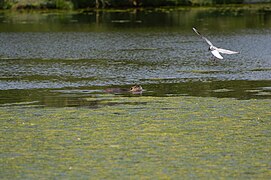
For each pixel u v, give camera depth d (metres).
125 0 78.00
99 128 23.03
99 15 69.44
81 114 25.12
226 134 22.16
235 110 25.55
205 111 25.42
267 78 32.88
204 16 67.88
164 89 30.25
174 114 24.98
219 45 46.28
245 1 83.75
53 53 43.16
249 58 39.81
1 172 18.70
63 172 18.67
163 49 44.59
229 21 62.62
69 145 21.12
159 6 78.94
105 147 20.86
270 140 21.47
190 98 27.97
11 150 20.66
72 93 29.47
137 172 18.59
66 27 58.81
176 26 59.16
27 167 19.12
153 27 58.44
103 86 31.27
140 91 29.72
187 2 80.00
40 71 35.88
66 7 75.56
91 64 38.28
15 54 42.91
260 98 27.80
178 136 21.97
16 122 24.00
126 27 58.62
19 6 74.50
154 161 19.48
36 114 25.22
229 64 37.69
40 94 29.30
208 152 20.27
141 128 22.98
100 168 18.97
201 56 40.97
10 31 56.25
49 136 22.11
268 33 52.88
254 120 23.98
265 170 18.66
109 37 51.75
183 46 46.00
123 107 26.31
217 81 32.25
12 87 31.16
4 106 26.72
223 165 19.09
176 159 19.64
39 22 62.88
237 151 20.33
